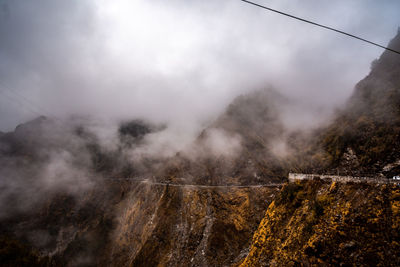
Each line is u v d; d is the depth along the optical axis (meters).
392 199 31.50
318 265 32.97
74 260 119.62
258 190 101.94
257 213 90.81
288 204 47.91
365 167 78.38
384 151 76.06
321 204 39.53
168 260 85.19
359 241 30.95
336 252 32.09
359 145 89.38
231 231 86.38
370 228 31.03
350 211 34.38
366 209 32.88
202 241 85.75
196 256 81.69
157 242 92.69
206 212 96.88
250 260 47.25
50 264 120.62
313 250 34.53
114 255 113.25
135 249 103.38
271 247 44.16
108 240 128.88
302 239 37.97
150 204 118.56
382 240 29.27
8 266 116.31
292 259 37.00
